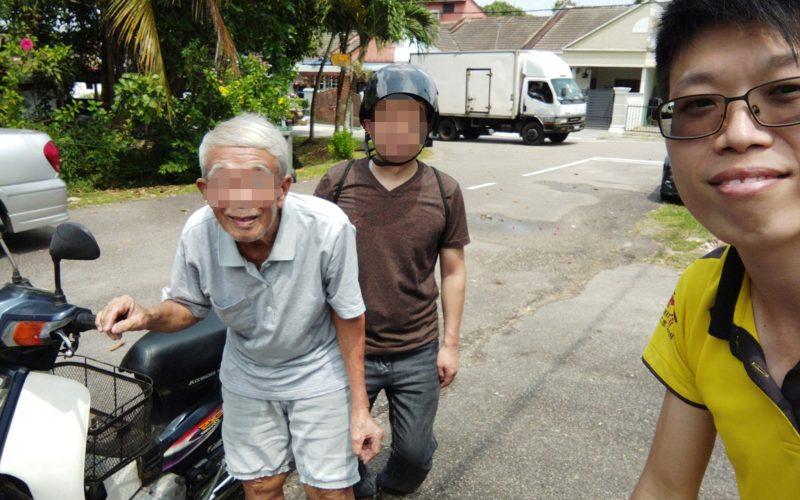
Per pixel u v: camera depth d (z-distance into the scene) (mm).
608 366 4109
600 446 3213
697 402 1231
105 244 6625
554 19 34344
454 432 3342
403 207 2314
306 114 29297
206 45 10461
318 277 1929
